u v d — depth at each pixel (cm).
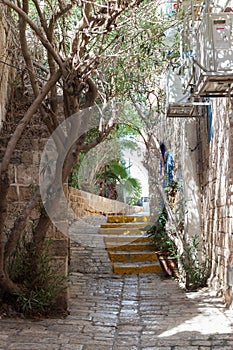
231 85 429
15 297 470
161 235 833
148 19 582
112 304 545
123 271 762
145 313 499
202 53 426
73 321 456
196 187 737
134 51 639
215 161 609
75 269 759
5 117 714
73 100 478
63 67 457
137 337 403
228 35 400
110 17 421
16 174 547
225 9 497
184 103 618
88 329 427
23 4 460
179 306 531
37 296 468
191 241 714
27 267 484
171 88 625
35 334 402
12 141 438
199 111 682
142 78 682
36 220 525
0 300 465
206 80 409
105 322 456
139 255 809
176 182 831
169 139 944
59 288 495
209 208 660
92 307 525
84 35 461
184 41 515
